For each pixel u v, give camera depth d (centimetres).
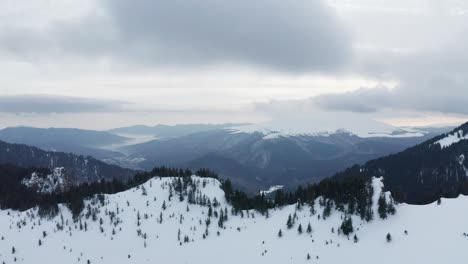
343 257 17450
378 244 17712
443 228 17450
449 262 14862
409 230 18088
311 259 17825
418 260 15575
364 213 19975
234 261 18925
